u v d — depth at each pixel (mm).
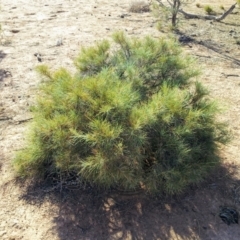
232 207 2756
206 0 9656
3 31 6219
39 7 8188
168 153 2479
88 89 2381
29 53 5445
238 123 3869
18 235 2469
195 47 6016
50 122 2398
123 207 2697
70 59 5285
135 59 3033
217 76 4973
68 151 2367
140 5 8141
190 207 2727
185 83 3002
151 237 2492
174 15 6859
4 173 2994
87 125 2330
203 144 2682
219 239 2506
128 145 2250
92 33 6477
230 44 6262
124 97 2320
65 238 2463
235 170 3121
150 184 2506
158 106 2393
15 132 3555
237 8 8828
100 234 2498
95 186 2820
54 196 2766
